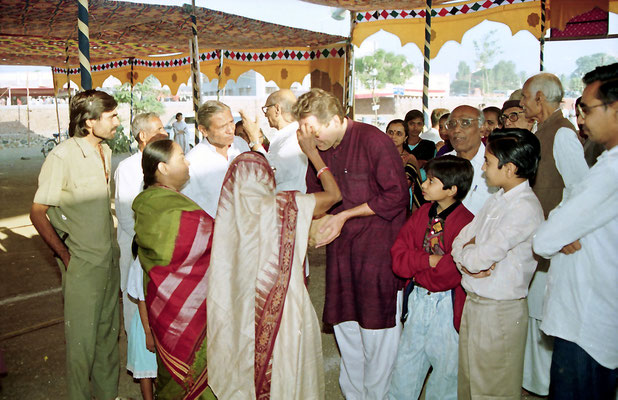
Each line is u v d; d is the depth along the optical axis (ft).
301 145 8.53
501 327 8.28
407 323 9.66
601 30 25.94
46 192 9.52
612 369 7.38
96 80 49.73
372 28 28.04
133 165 11.26
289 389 7.80
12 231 26.94
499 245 7.86
